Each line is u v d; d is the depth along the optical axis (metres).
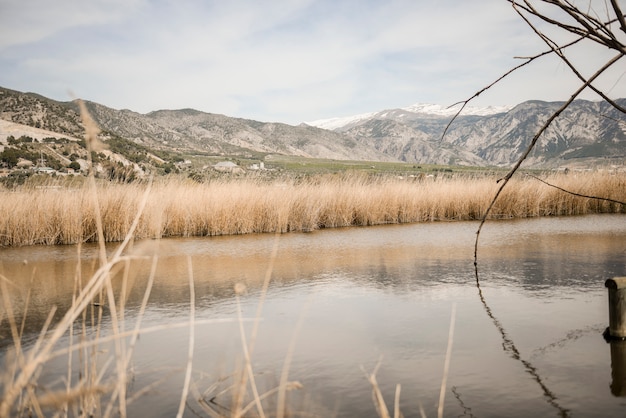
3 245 11.31
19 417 2.37
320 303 5.50
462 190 17.05
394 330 4.45
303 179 16.09
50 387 3.16
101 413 2.82
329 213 15.05
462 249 9.50
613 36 1.67
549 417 2.75
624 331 4.09
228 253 9.52
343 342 4.13
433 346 3.99
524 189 17.33
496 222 15.26
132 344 2.28
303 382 3.30
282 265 8.04
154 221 12.00
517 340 4.10
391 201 16.06
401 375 3.40
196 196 13.59
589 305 5.18
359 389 3.17
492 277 6.71
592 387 3.15
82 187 12.24
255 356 3.83
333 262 8.27
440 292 5.91
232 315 5.07
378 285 6.38
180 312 5.21
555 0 1.70
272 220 13.67
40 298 5.91
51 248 10.71
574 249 9.14
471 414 2.80
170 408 2.90
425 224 15.16
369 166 156.75
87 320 4.95
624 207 18.34
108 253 9.68
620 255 8.33
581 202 18.00
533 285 6.17
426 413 2.82
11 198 11.84
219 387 3.23
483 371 3.45
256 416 2.71
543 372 3.41
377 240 11.22
